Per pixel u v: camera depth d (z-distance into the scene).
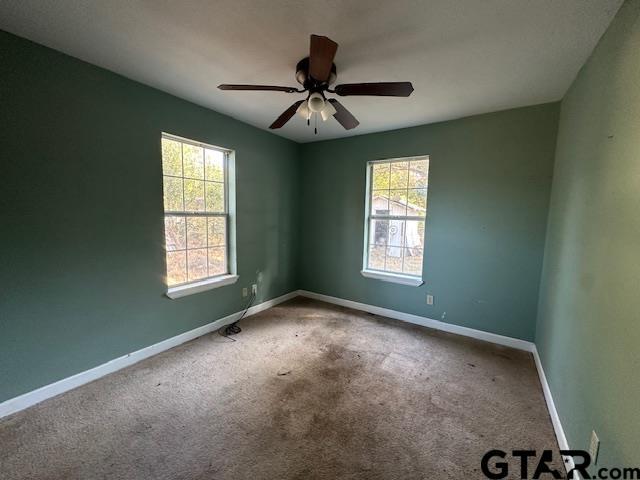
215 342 2.79
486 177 2.82
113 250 2.20
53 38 1.70
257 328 3.14
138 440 1.57
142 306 2.41
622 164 1.17
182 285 2.77
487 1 1.31
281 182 3.87
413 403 1.93
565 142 2.17
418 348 2.73
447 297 3.12
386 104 2.55
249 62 1.93
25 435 1.59
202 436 1.61
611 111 1.32
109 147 2.13
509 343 2.80
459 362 2.48
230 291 3.25
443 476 1.40
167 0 1.35
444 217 3.08
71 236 1.97
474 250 2.94
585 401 1.35
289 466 1.44
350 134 3.60
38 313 1.85
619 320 1.09
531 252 2.66
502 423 1.76
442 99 2.44
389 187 3.52
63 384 1.97
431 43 1.65
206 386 2.08
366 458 1.49
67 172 1.93
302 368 2.35
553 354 1.99
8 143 1.68
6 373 1.73
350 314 3.62
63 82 1.87
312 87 1.79
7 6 1.40
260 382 2.14
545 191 2.55
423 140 3.15
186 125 2.62
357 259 3.77
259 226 3.57
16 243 1.74
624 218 1.12
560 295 1.96
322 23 1.50
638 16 1.10
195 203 2.86
